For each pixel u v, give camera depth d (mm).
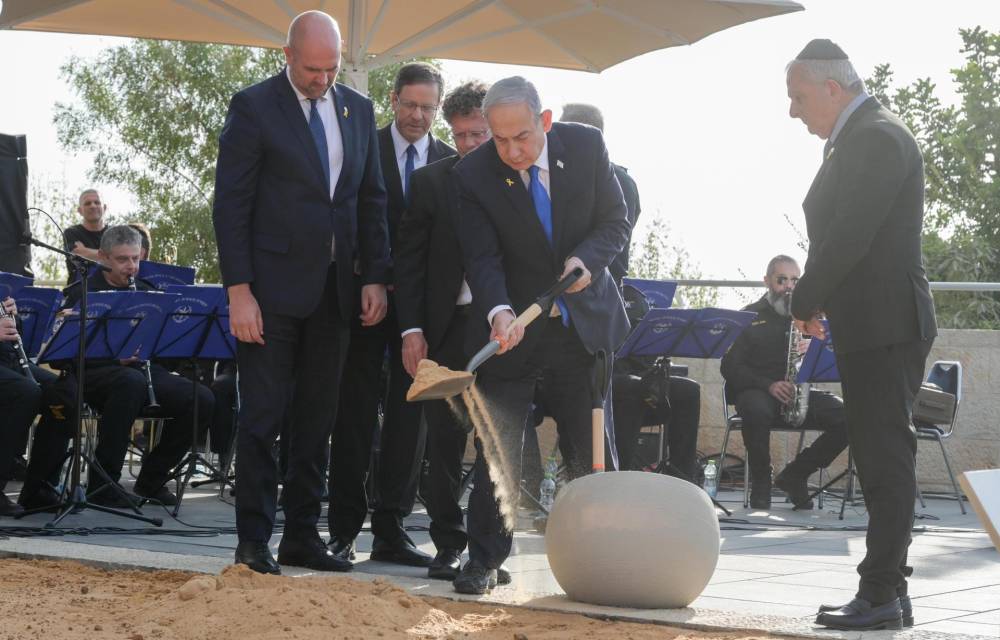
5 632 3461
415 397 3725
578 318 4258
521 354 4242
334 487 5219
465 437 4809
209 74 26359
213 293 6867
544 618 3822
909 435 3832
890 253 3830
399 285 4855
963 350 9695
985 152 17562
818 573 5031
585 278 4141
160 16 7949
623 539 3887
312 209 4719
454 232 4742
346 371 5188
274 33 8195
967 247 16125
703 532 3924
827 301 3914
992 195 16859
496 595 4211
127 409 7301
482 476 4355
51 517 6879
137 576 4566
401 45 8539
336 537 5211
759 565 5293
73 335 6711
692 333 7414
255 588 3928
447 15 8203
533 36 8445
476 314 4328
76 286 7422
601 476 4031
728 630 3645
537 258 4332
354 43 8266
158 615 3652
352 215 4852
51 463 7125
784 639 3574
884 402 3822
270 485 4699
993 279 16188
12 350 7098
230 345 7094
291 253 4695
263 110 4715
